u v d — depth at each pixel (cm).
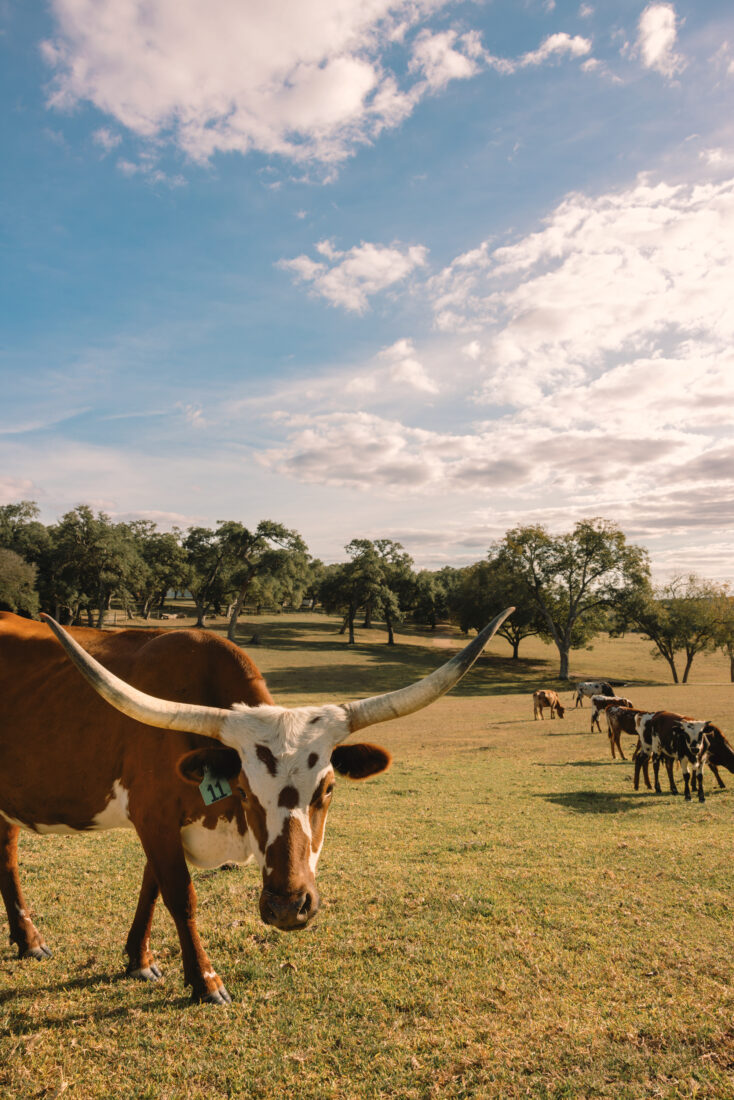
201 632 493
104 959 492
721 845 846
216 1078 354
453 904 612
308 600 12988
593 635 6353
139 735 443
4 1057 371
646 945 520
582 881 689
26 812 483
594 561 5788
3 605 6456
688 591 5656
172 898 427
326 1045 382
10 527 7544
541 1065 358
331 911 599
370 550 7494
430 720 3002
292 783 354
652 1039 382
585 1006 423
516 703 3841
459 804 1185
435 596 9044
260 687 460
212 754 371
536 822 1019
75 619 7656
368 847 850
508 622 6550
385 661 6188
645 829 963
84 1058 371
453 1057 368
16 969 477
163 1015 412
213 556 7812
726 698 3158
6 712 480
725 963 484
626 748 2006
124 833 918
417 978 463
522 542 5966
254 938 534
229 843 438
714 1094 329
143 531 9012
